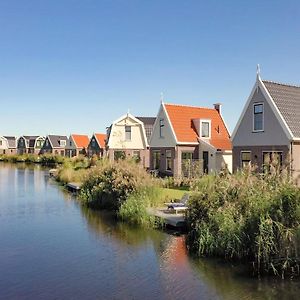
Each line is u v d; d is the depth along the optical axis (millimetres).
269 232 9656
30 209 18812
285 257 9562
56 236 13336
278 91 23141
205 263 10242
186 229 13586
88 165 36312
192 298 8141
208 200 12188
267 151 22328
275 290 8477
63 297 8242
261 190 11359
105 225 14922
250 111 23547
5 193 25156
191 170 27375
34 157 67625
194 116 32406
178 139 29656
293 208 10000
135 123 41562
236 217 11102
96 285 8875
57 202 21125
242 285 8773
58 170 37031
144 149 41719
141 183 16906
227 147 29859
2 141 92938
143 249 11602
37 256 11047
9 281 9156
